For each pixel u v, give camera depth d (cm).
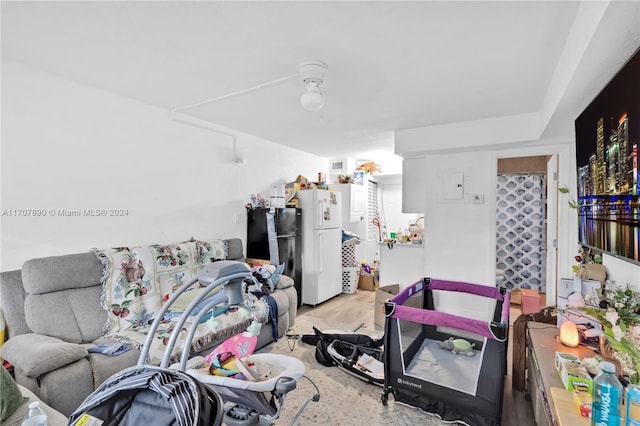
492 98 277
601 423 109
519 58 204
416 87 254
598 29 127
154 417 84
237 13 159
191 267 306
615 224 152
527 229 491
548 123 262
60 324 212
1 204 214
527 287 493
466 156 378
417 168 411
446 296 390
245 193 408
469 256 377
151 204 302
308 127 377
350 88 256
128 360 198
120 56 206
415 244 414
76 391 173
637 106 127
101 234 266
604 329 133
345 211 547
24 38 185
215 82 248
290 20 165
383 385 232
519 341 234
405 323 235
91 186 259
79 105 250
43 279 211
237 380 130
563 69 193
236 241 369
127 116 282
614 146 152
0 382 129
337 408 217
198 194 347
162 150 311
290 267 413
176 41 187
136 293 257
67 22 168
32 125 226
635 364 116
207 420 79
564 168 329
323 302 463
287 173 489
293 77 228
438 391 201
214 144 365
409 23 167
